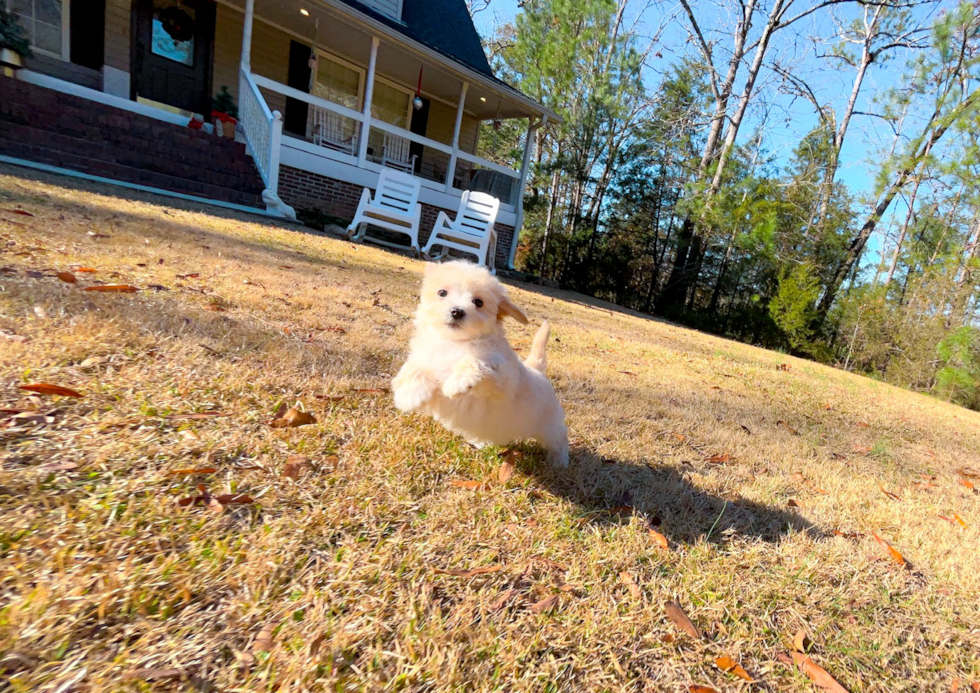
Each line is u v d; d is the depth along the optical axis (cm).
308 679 117
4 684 102
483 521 192
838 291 1656
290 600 137
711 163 1802
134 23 1137
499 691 125
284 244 706
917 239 1825
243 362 279
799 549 217
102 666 110
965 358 1178
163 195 855
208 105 1240
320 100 1152
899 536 251
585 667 137
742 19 1805
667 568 187
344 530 168
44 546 135
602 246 2019
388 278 658
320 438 221
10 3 1033
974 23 1423
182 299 358
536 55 1956
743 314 1698
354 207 1231
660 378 497
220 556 144
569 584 167
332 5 1067
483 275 233
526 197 2030
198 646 119
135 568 134
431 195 1355
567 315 804
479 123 1778
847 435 447
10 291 290
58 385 210
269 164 998
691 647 152
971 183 1338
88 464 169
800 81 2153
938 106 1418
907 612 190
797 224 1708
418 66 1379
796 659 155
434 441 244
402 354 361
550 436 243
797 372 784
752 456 329
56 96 887
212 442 197
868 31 2050
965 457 461
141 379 234
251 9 1068
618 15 2141
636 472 268
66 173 781
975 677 162
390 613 141
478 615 147
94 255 412
